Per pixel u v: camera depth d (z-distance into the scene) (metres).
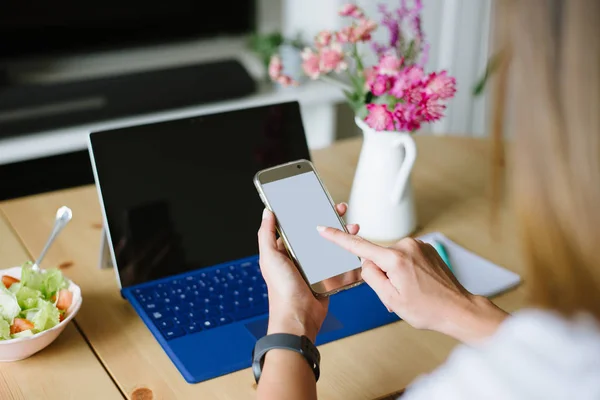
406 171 1.04
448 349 0.85
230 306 0.91
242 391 0.77
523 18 0.43
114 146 0.98
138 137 1.00
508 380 0.47
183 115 1.04
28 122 1.99
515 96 0.44
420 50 1.16
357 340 0.86
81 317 0.90
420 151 1.43
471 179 1.32
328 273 0.82
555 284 0.45
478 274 0.99
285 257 0.80
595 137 0.41
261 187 0.87
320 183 0.90
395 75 1.01
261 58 2.40
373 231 1.09
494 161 0.51
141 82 2.13
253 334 0.86
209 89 2.17
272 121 1.11
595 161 0.41
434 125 2.54
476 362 0.49
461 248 1.06
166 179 1.01
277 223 0.85
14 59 2.27
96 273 1.00
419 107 0.99
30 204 1.21
